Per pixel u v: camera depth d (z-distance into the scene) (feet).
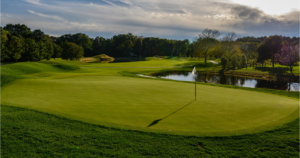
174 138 19.81
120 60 343.87
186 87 52.44
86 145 17.94
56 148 17.29
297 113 28.66
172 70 162.09
